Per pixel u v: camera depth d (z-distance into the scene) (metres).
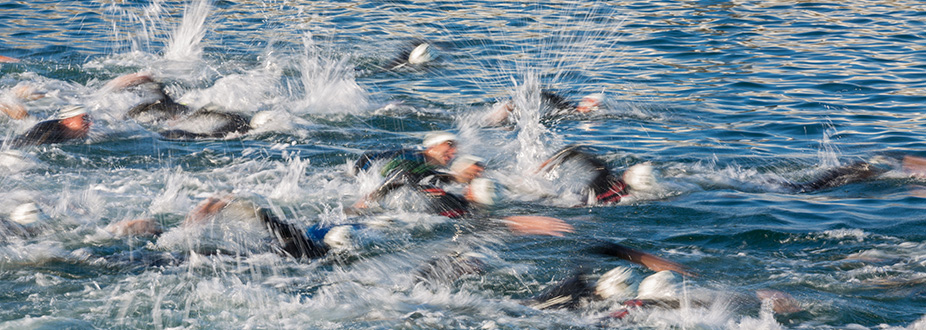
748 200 15.74
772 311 10.90
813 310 10.95
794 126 21.73
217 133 20.56
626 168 18.05
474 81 27.41
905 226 14.02
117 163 17.92
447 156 17.20
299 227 13.80
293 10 41.47
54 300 11.09
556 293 11.52
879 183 16.77
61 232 13.55
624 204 15.67
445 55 31.27
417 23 38.22
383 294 11.55
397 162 16.41
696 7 42.75
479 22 38.59
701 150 19.56
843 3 43.25
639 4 43.75
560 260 12.80
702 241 13.62
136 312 10.83
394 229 14.10
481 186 15.56
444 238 13.77
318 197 16.03
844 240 13.45
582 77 28.09
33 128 19.45
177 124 21.12
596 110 23.27
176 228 13.90
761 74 28.20
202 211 14.06
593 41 34.34
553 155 17.53
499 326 10.59
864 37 34.44
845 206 15.23
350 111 23.12
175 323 10.54
